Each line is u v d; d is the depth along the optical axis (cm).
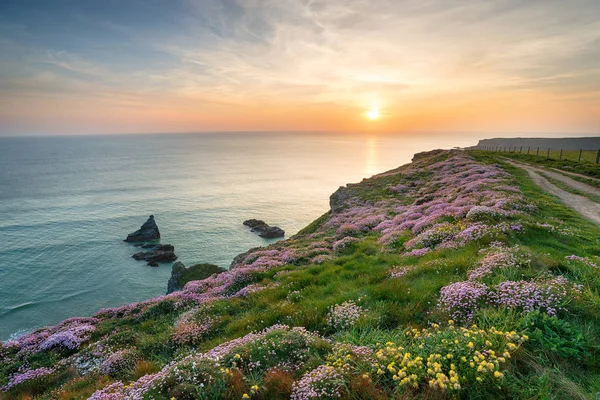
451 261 1312
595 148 13050
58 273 6350
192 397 625
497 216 1758
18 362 1355
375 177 5666
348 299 1175
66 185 16525
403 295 1106
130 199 13125
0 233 8738
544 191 2808
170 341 1245
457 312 899
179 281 4141
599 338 711
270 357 752
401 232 2191
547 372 618
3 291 5634
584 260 1153
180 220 10112
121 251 7519
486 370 572
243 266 2255
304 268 1895
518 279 1014
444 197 2855
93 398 765
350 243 2233
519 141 16288
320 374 621
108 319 1781
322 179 19450
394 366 632
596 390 580
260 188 16025
